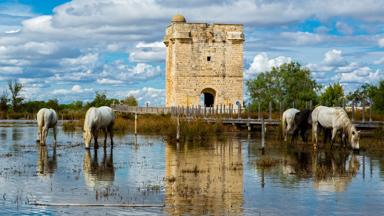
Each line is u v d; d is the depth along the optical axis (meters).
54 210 16.42
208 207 16.70
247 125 51.62
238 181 21.33
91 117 33.31
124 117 67.56
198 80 73.81
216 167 25.42
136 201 17.55
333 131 32.97
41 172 23.69
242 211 16.22
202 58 73.88
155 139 43.44
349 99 65.88
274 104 74.19
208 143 39.03
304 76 77.44
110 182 21.12
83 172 23.75
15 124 74.00
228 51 74.38
